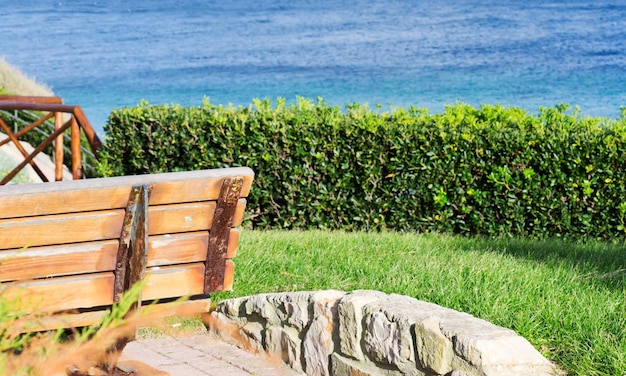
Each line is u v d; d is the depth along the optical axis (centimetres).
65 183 348
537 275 545
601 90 4038
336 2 8025
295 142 877
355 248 679
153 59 5475
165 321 520
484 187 838
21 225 344
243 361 475
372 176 859
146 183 356
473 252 657
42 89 2750
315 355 449
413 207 856
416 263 603
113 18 7550
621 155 800
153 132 906
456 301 488
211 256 389
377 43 5841
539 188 819
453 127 847
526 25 6200
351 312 425
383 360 406
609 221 815
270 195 888
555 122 856
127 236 363
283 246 682
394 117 886
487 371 357
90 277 366
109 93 4438
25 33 6806
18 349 315
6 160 1221
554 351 411
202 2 8281
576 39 5525
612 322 435
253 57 5450
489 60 5006
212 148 898
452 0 7688
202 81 4712
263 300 486
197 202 376
